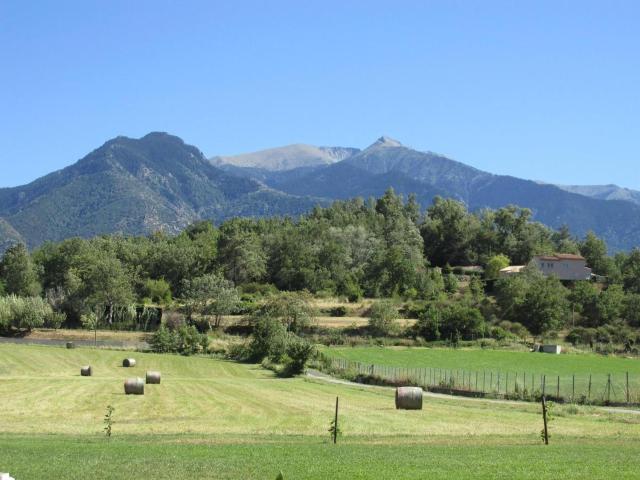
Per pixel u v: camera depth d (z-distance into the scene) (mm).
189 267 148000
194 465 23031
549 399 55438
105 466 22859
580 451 27391
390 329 109312
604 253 193375
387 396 57531
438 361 89000
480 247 199125
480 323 110688
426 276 145750
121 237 175125
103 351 94375
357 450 27312
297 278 146625
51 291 124688
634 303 121000
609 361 91250
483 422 41125
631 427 39375
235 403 49562
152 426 37250
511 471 21844
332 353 95000
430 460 24250
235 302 114625
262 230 192875
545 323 116312
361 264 156875
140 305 124562
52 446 28078
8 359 80750
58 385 57438
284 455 25500
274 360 87062
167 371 77000
